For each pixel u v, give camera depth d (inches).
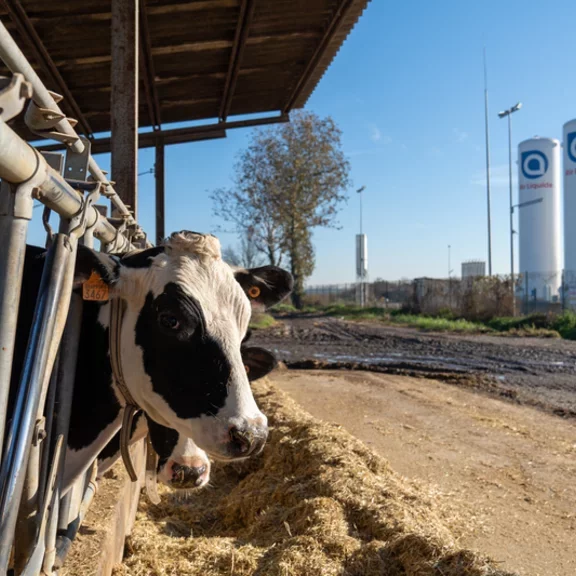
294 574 131.3
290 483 183.0
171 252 90.7
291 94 369.7
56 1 237.3
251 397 86.7
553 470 238.5
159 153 380.2
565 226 1603.1
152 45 290.2
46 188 69.7
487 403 370.0
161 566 139.9
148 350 88.7
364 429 295.0
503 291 1053.2
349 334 893.8
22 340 88.8
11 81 54.2
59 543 91.8
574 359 577.9
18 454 66.4
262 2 256.5
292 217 1584.6
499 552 162.4
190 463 96.0
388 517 153.1
